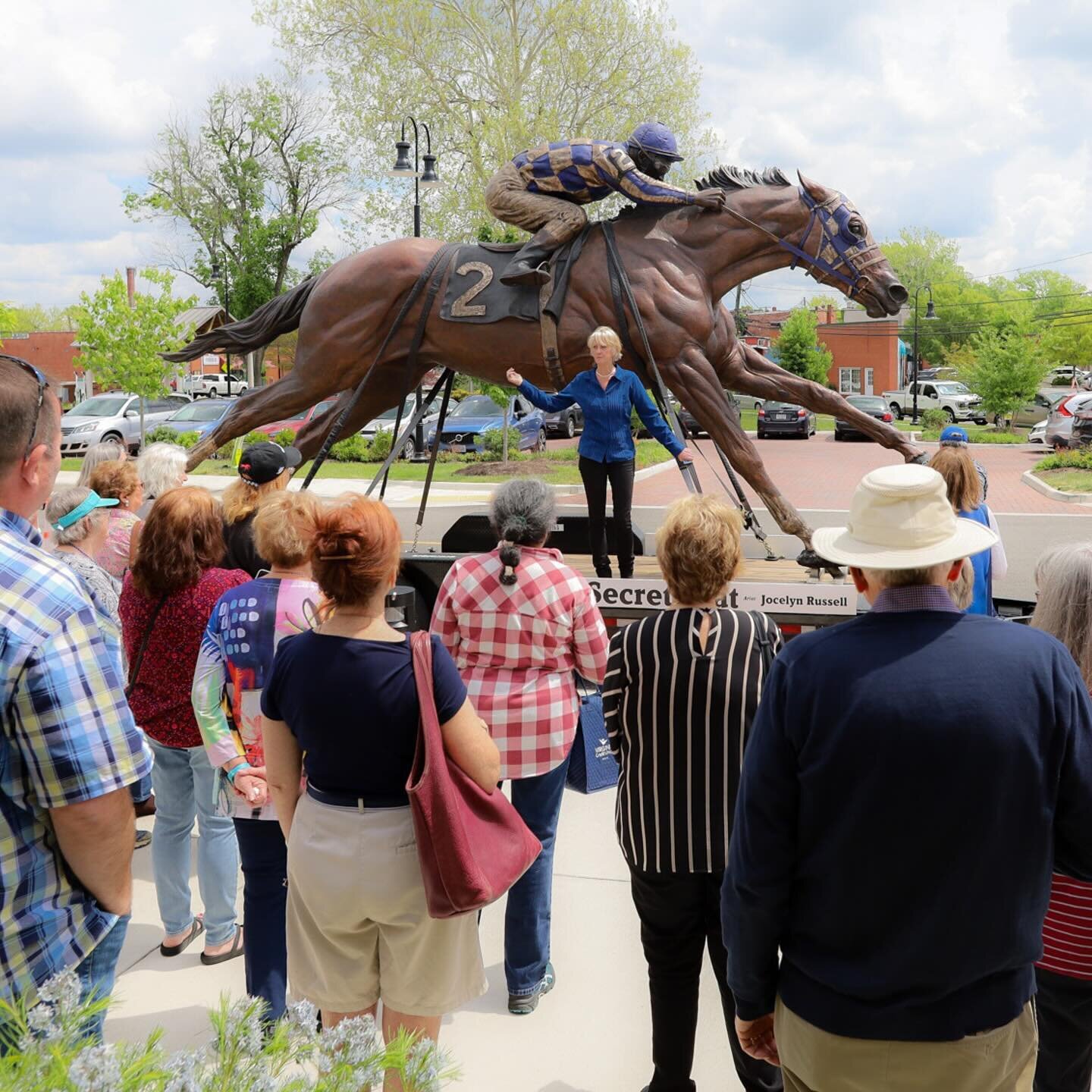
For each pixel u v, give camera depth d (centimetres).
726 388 722
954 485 490
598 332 575
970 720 177
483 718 341
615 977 372
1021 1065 191
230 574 379
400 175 1811
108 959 226
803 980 196
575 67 2606
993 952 183
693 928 285
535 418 2438
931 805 179
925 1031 183
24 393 189
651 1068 319
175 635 369
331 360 727
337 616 256
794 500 1617
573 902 426
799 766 190
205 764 376
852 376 7281
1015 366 3606
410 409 2478
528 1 2617
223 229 3716
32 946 187
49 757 179
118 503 476
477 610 343
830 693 185
